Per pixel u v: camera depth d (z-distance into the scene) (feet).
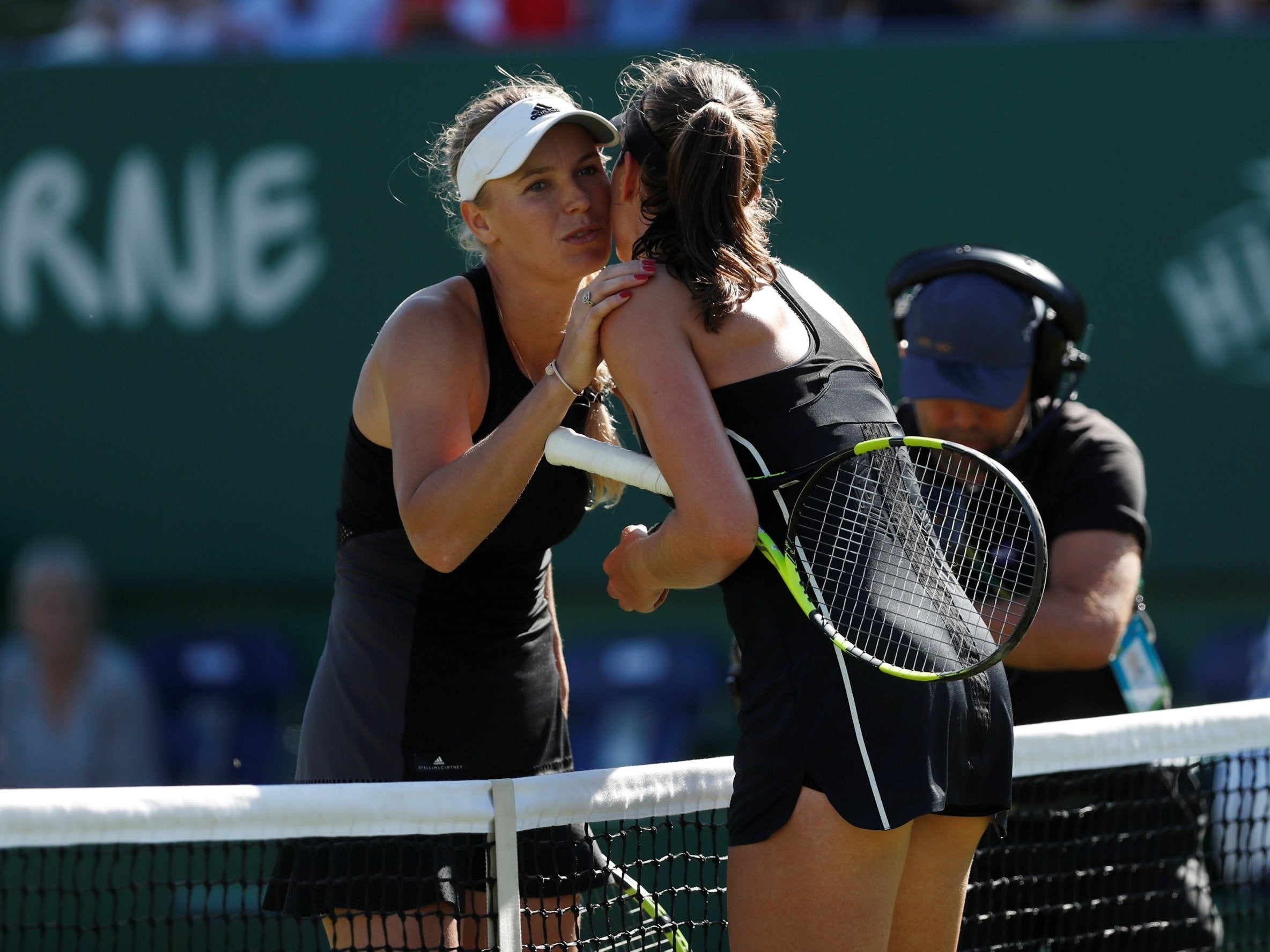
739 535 22.27
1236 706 31.71
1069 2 80.74
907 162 65.51
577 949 30.19
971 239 65.77
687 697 64.44
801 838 22.85
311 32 83.20
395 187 65.87
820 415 23.77
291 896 27.89
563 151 27.20
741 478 22.66
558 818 26.08
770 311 24.29
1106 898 33.94
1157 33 65.05
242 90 65.77
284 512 65.92
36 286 66.03
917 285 36.37
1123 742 29.73
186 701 65.00
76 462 65.92
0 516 65.82
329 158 65.87
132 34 83.97
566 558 64.49
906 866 24.63
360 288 66.03
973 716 23.97
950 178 65.57
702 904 42.22
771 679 23.58
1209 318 65.98
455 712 29.25
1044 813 33.04
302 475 66.03
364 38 82.79
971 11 79.61
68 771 62.95
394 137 65.82
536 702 30.60
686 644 64.85
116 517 65.87
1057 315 34.91
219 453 65.98
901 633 23.11
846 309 65.77
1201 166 65.51
